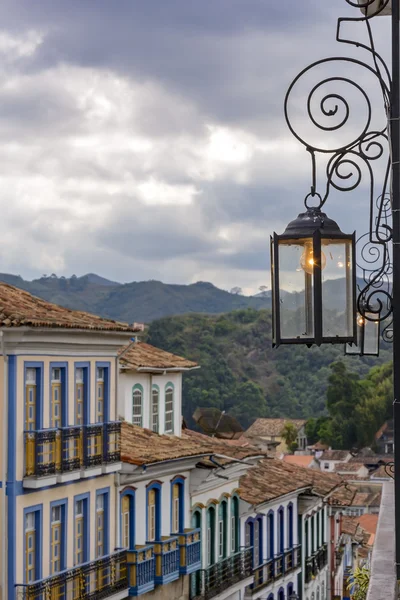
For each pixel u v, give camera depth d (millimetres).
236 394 160500
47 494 27094
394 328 7152
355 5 7430
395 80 7188
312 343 6898
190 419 153250
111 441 29953
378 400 150125
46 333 26578
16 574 25641
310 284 6918
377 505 104875
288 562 46656
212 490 37594
